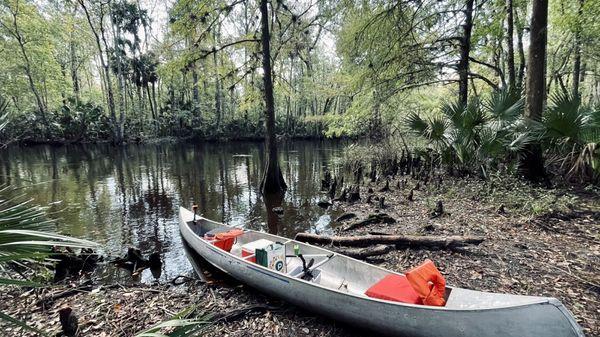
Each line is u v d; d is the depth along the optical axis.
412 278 3.26
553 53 16.56
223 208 9.52
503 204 6.69
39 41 26.66
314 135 34.25
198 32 11.55
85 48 34.06
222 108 32.88
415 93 15.00
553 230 5.52
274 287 4.07
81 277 5.19
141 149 26.06
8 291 4.38
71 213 8.93
